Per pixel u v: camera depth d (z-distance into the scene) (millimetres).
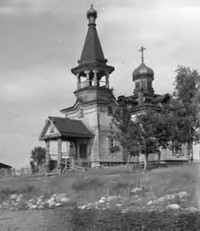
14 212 35125
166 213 29312
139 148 54062
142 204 33562
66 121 68188
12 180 55750
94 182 42969
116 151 69750
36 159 116000
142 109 70562
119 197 37281
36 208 37312
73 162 63000
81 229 24453
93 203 36406
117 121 58656
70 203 37812
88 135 68125
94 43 74688
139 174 45906
